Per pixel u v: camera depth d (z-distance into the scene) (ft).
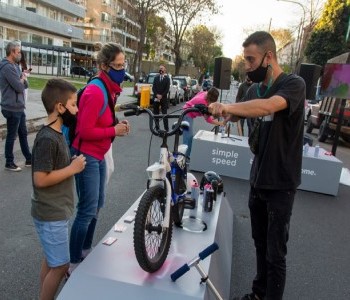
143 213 7.73
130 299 7.37
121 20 179.73
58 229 7.83
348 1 108.06
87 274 7.72
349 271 12.76
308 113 57.31
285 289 11.27
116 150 27.99
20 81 18.90
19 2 142.41
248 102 7.63
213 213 11.72
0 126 28.73
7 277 10.48
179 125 8.92
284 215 8.39
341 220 17.85
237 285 11.07
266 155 8.28
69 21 202.08
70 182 8.02
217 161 23.54
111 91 9.69
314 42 116.16
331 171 21.68
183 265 7.73
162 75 41.96
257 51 8.04
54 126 7.71
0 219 14.14
